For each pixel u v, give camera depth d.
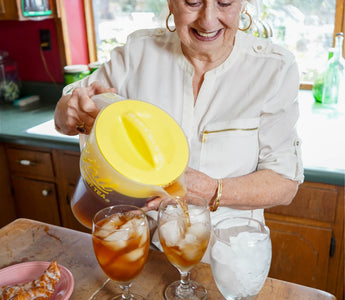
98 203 0.82
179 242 0.73
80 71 2.18
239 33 1.17
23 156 1.99
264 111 1.12
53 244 0.96
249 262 0.67
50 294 0.77
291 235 1.58
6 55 2.40
